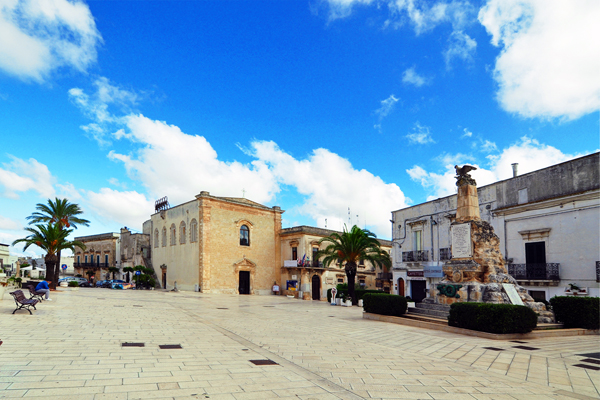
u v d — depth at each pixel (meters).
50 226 30.23
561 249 20.72
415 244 32.03
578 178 20.38
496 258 15.80
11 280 33.19
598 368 7.95
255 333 12.25
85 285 48.62
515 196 23.89
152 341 9.78
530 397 6.04
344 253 28.41
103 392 5.38
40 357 7.32
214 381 6.23
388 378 6.90
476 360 8.68
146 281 41.47
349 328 14.08
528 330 12.09
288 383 6.34
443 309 15.76
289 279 42.03
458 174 17.12
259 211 42.66
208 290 37.09
